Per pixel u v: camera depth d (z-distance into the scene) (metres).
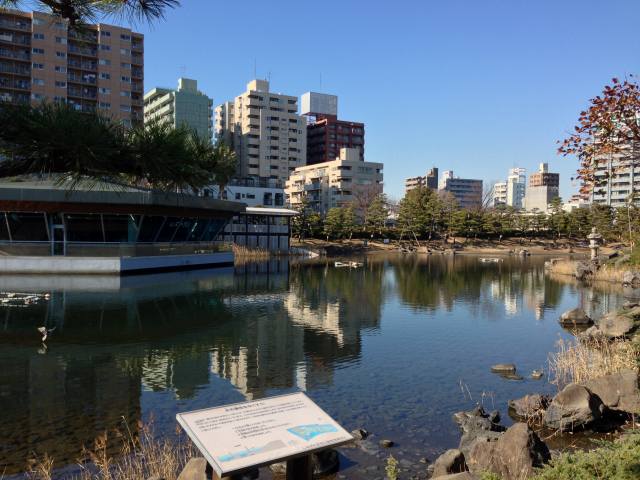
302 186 131.62
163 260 43.22
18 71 89.44
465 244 98.69
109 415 10.80
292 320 22.50
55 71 92.31
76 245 38.78
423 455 8.87
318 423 4.77
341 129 153.38
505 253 88.00
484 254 85.56
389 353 16.55
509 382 13.37
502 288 36.09
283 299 29.20
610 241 90.94
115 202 39.00
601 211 86.50
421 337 19.17
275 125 133.75
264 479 7.84
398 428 10.14
